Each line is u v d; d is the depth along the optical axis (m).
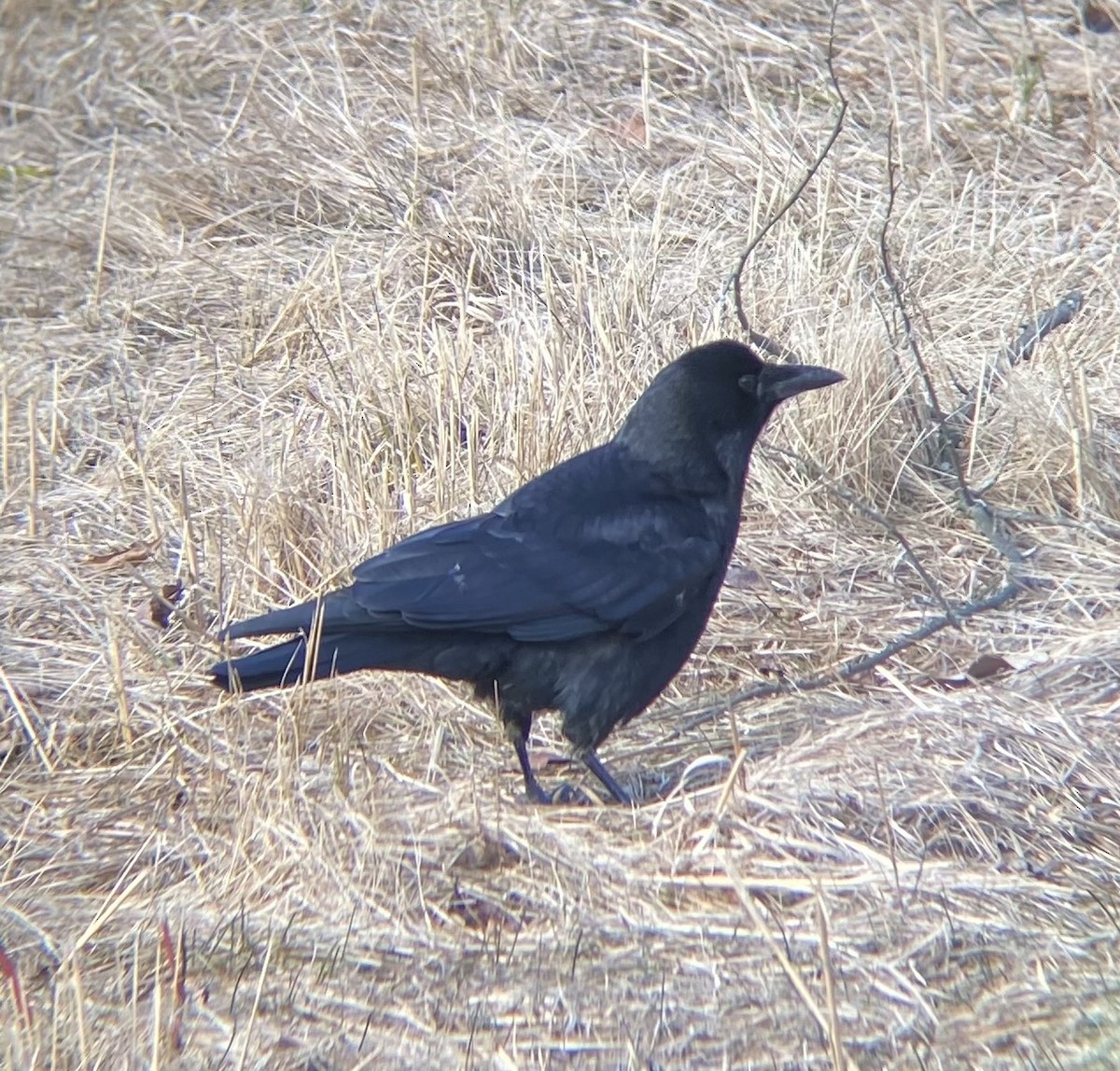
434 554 10.82
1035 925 8.99
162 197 18.91
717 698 11.86
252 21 21.89
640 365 14.89
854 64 19.98
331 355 15.93
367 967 8.99
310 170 18.89
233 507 13.62
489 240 17.08
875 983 8.54
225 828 10.40
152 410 15.70
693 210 17.69
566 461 11.91
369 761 11.01
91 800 10.80
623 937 9.13
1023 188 17.81
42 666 12.23
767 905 9.36
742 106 19.45
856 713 11.27
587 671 10.91
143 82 21.41
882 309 14.63
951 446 13.34
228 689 10.44
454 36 20.86
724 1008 8.47
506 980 8.81
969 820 9.94
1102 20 20.86
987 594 12.77
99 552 13.60
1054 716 10.75
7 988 8.80
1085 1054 7.93
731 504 11.69
